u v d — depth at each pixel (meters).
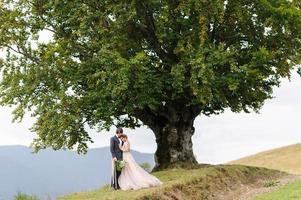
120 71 29.23
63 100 31.91
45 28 35.44
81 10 32.94
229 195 26.89
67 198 22.09
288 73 35.16
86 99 32.97
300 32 34.28
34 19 35.47
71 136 34.50
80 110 32.91
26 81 33.34
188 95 35.00
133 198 19.41
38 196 24.62
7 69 35.03
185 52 31.17
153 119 36.78
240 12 33.75
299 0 34.94
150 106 31.48
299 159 60.81
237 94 35.09
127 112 33.34
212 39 36.47
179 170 31.83
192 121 36.97
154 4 33.22
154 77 31.47
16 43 35.19
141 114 36.44
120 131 23.64
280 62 34.66
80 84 34.19
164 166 35.81
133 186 23.03
